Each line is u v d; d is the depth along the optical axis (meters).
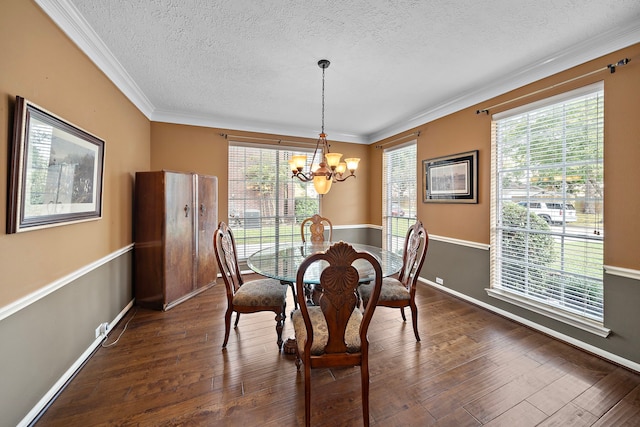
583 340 2.11
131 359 1.97
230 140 4.05
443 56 2.24
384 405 1.54
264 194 4.33
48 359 1.54
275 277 1.83
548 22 1.81
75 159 1.76
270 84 2.77
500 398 1.60
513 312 2.62
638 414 1.48
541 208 2.44
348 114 3.72
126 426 1.39
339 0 1.61
